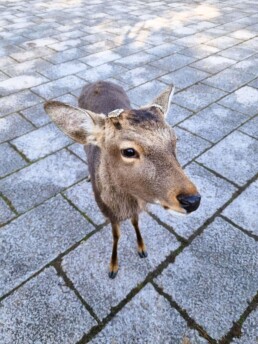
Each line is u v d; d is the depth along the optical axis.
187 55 1.86
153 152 0.49
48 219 0.89
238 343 0.63
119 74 1.65
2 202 0.94
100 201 0.70
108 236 0.85
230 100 1.41
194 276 0.75
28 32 2.27
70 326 0.66
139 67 1.72
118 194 0.63
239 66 1.70
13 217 0.90
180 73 1.65
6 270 0.77
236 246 0.81
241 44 1.98
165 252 0.81
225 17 2.53
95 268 0.77
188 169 1.05
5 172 1.05
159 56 1.85
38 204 0.94
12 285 0.74
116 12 2.72
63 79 1.61
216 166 1.05
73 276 0.76
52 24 2.44
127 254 0.81
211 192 0.96
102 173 0.63
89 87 0.97
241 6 2.83
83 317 0.68
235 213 0.90
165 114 0.64
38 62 1.80
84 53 1.91
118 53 1.91
